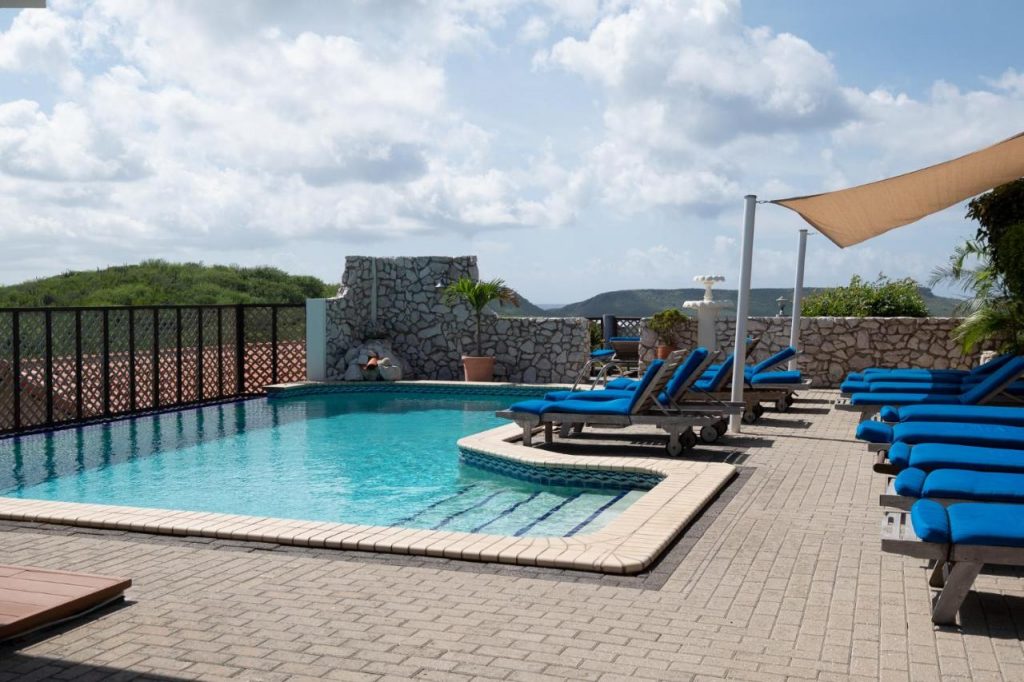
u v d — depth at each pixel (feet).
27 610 12.59
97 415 43.91
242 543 17.76
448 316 61.31
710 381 38.24
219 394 51.88
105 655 11.70
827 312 61.77
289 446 36.42
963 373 38.19
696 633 12.52
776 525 19.27
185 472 30.81
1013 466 16.88
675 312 56.95
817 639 12.28
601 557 15.85
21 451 35.50
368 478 29.48
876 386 33.60
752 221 32.96
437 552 16.58
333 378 58.70
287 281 119.14
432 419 44.70
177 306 48.55
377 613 13.43
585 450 31.65
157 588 14.74
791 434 34.53
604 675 11.00
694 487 22.50
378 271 62.28
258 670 11.18
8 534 18.63
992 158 28.99
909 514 14.73
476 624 12.92
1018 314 41.78
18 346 39.37
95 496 26.94
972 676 11.00
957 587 12.75
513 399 53.16
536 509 24.54
